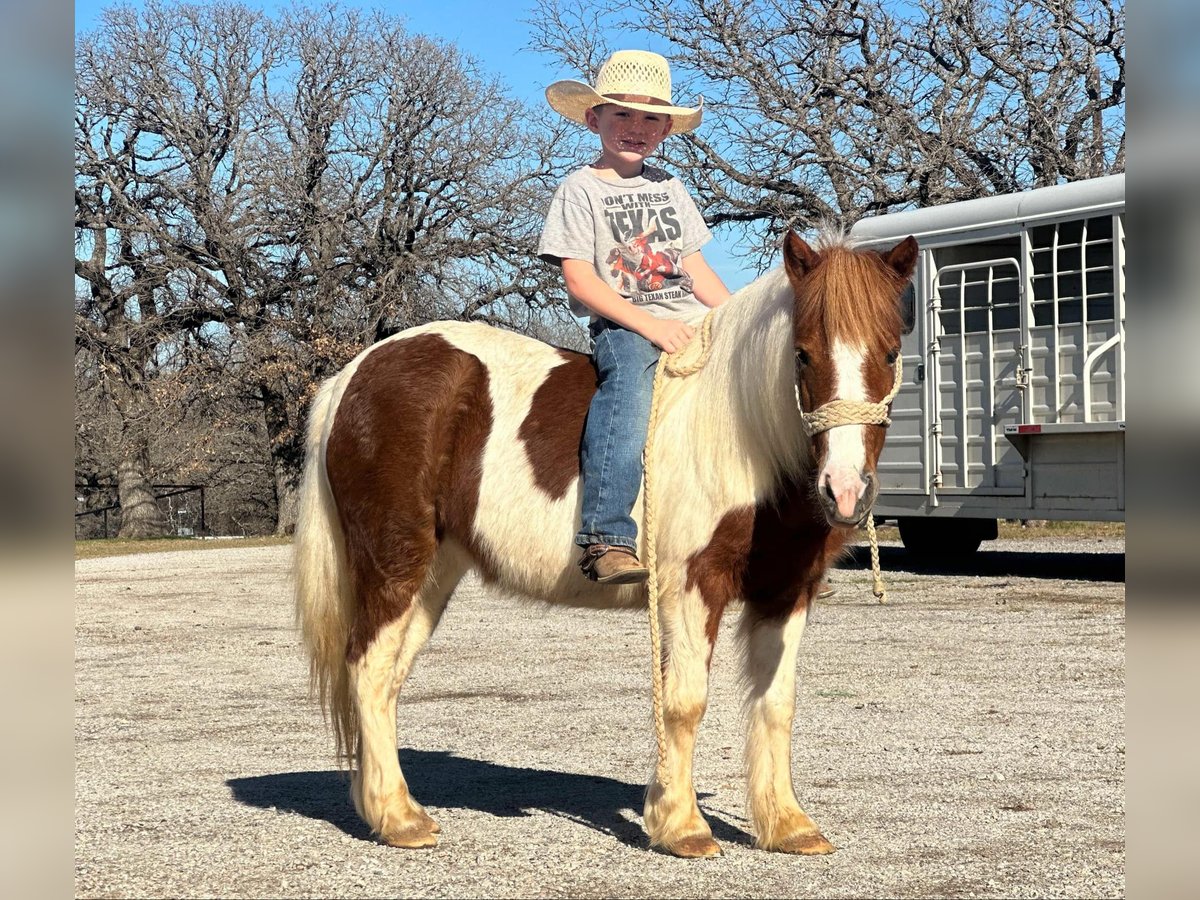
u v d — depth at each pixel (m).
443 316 31.28
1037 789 4.80
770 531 3.95
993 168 26.36
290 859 3.97
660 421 4.17
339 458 4.48
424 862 3.93
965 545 15.80
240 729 6.41
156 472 35.84
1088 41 25.17
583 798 4.81
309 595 4.61
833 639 9.30
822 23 26.64
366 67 31.02
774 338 3.83
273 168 30.03
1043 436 12.38
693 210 4.81
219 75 31.30
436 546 4.46
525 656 8.92
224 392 30.17
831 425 3.51
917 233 13.43
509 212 30.77
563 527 4.22
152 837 4.25
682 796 4.01
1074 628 9.66
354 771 4.46
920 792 4.79
